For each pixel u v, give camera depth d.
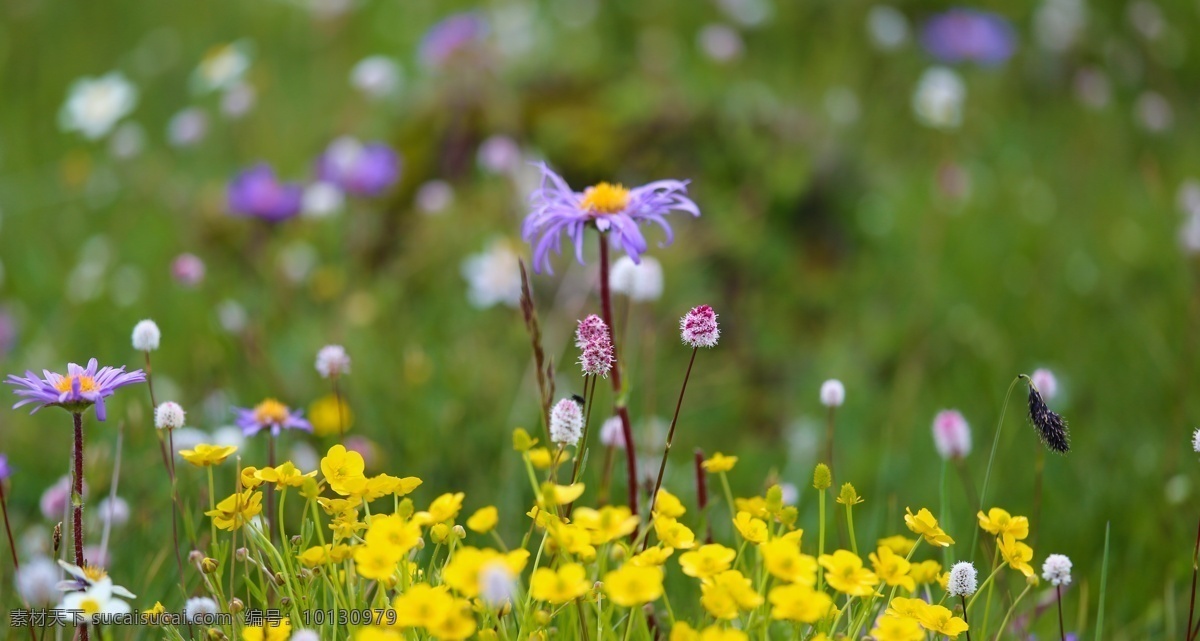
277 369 4.28
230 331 4.43
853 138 6.80
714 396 4.57
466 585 1.79
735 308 4.98
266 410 2.70
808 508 3.65
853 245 5.46
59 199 6.38
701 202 5.24
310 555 2.06
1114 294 5.31
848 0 8.70
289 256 5.28
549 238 2.58
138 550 2.89
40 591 2.01
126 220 6.11
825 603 1.80
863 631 2.35
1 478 2.40
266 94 7.54
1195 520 3.42
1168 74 8.40
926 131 7.44
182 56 8.30
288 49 8.48
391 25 8.49
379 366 4.34
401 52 8.13
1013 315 5.21
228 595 2.59
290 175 6.68
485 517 2.07
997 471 3.86
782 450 4.28
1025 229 6.17
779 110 5.96
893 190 6.01
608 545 2.29
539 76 6.04
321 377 4.18
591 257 4.80
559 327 4.57
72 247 5.90
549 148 5.47
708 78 7.11
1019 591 3.07
